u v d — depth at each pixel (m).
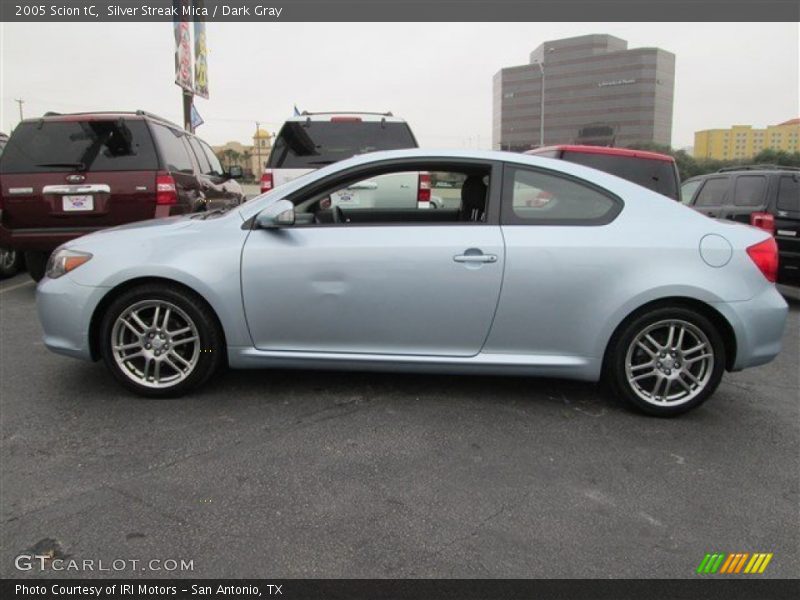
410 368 3.76
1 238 6.23
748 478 3.04
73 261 3.74
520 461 3.14
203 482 2.86
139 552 2.37
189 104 15.64
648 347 3.70
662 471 3.08
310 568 2.30
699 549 2.46
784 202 7.47
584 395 4.05
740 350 3.63
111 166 6.23
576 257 3.57
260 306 3.68
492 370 3.72
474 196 3.93
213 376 4.24
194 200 7.24
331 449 3.21
